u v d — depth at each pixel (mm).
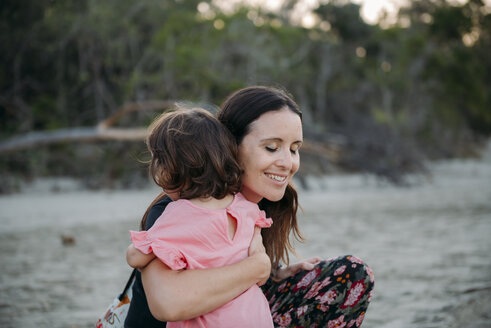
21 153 17203
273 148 1809
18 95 20047
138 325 1744
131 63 23109
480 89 37281
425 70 35562
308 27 34188
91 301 3758
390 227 7629
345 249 5758
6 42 18906
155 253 1552
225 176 1701
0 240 6836
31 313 3445
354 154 18984
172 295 1540
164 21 24578
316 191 16141
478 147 43812
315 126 25953
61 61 20234
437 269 4535
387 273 4449
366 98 35250
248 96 1855
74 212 10289
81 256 5621
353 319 2047
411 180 20969
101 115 20781
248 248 1694
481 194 13555
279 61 28281
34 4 18609
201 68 22656
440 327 2891
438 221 8188
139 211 10344
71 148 18703
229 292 1591
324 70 31969
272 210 2166
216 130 1736
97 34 20406
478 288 3713
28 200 13125
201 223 1610
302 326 2080
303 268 2127
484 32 39125
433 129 38406
